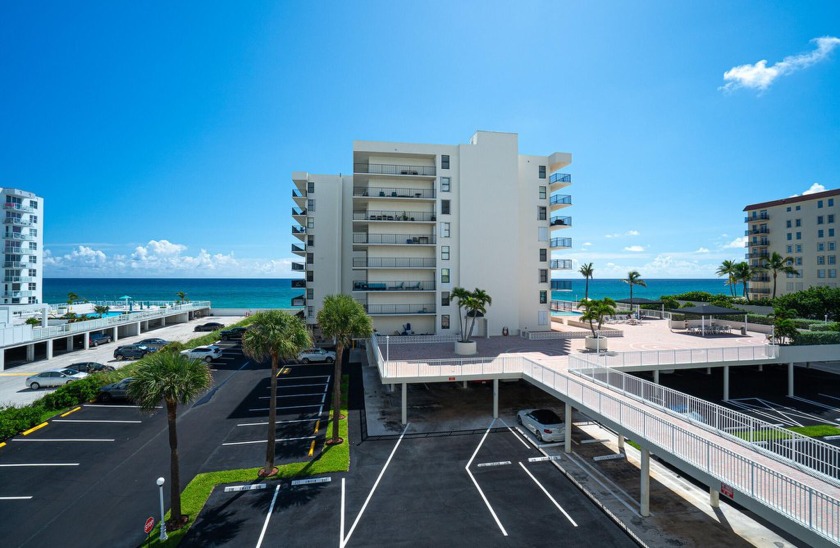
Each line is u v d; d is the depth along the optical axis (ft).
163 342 141.38
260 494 52.70
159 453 64.23
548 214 146.41
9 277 223.51
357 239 140.56
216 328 185.88
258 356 57.26
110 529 45.88
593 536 44.52
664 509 49.39
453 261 138.72
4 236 221.66
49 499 51.72
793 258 234.58
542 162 146.92
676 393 55.88
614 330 131.95
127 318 169.99
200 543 43.21
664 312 185.37
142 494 52.90
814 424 76.28
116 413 81.05
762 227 252.83
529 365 79.82
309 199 153.07
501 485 55.31
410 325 140.36
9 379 106.93
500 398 92.32
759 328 140.05
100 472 58.39
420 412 83.25
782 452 47.11
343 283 156.66
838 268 215.31
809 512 30.19
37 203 239.91
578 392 64.18
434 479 56.75
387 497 52.13
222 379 106.63
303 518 47.62
